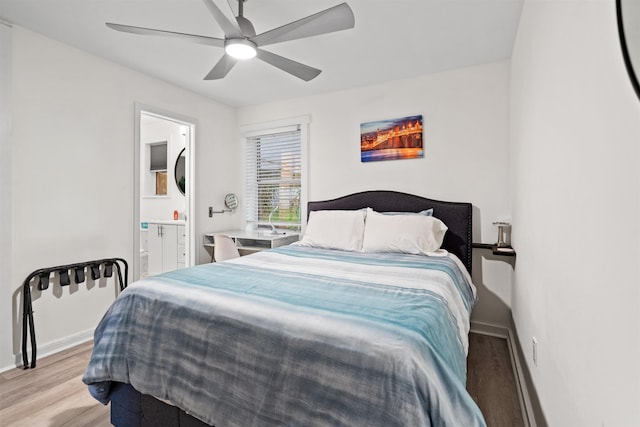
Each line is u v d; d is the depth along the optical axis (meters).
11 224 2.25
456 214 2.90
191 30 2.35
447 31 2.36
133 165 3.04
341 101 3.57
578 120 0.93
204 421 1.23
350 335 1.05
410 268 2.02
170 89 3.40
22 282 2.31
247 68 3.04
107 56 2.78
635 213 0.57
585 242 0.86
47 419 1.69
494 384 2.05
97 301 2.78
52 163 2.47
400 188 3.25
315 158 3.74
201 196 3.81
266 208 4.21
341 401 0.97
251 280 1.67
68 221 2.58
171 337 1.37
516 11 2.10
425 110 3.13
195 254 3.73
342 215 3.00
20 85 2.29
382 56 2.75
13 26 2.26
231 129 4.23
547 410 1.31
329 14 1.65
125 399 1.55
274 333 1.15
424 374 0.92
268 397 1.10
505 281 2.81
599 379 0.76
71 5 2.06
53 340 2.49
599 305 0.76
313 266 2.07
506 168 2.80
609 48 0.71
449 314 1.40
